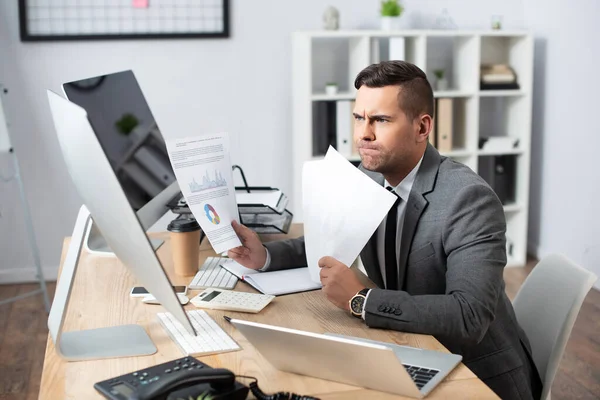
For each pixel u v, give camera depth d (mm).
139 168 2117
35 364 3107
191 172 1791
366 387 1238
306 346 1199
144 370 1276
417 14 4387
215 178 1824
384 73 1661
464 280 1548
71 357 1373
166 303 1337
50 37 3941
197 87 4184
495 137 4340
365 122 1692
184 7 4074
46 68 3992
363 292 1540
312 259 1798
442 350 1394
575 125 4051
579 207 4051
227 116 4246
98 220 1331
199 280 1853
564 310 1756
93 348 1421
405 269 1757
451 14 4438
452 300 1498
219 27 4129
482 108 4602
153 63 4109
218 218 1830
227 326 1541
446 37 4441
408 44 4266
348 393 1220
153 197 2146
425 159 1747
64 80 4027
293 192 4406
